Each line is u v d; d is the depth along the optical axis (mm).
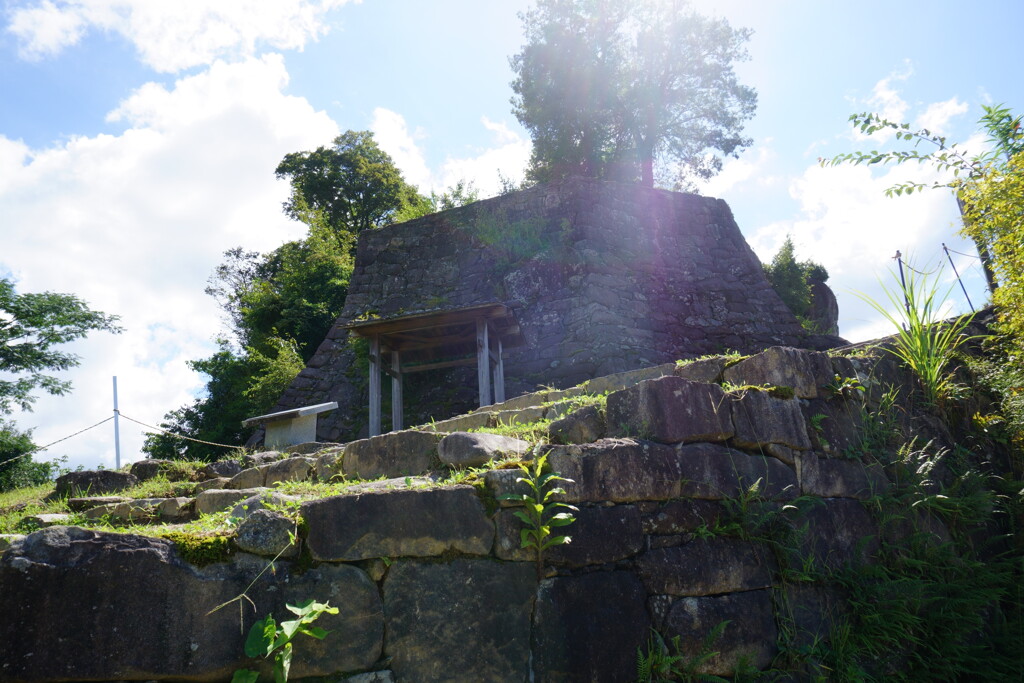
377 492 2932
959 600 3924
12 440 15398
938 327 5078
